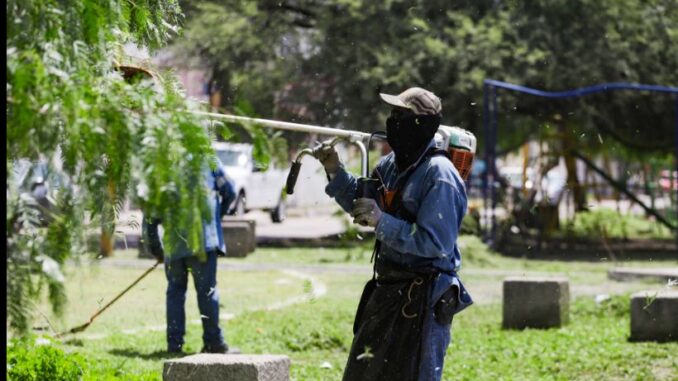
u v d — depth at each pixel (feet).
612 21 94.02
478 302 56.75
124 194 13.87
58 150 13.82
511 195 92.79
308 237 107.14
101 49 14.90
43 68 13.55
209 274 37.01
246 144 15.25
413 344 20.56
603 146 100.17
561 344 42.16
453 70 91.66
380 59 90.43
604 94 95.35
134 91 14.24
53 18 14.24
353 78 92.63
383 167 21.50
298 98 93.66
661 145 104.17
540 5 93.91
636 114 99.04
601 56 92.63
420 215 20.22
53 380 26.09
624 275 66.64
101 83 14.32
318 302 54.60
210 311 37.32
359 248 84.38
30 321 14.25
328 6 94.84
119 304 47.85
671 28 96.07
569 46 93.25
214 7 90.17
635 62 94.22
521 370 36.50
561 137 91.66
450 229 20.20
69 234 13.88
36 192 13.78
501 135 109.91
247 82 89.30
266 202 109.50
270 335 43.32
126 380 28.68
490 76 92.63
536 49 91.20
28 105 13.44
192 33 86.17
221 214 37.01
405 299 20.66
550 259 84.94
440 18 95.91
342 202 21.65
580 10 93.50
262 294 58.39
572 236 95.71
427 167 20.48
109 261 65.36
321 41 92.94
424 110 20.49
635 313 43.11
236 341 41.83
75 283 14.62
